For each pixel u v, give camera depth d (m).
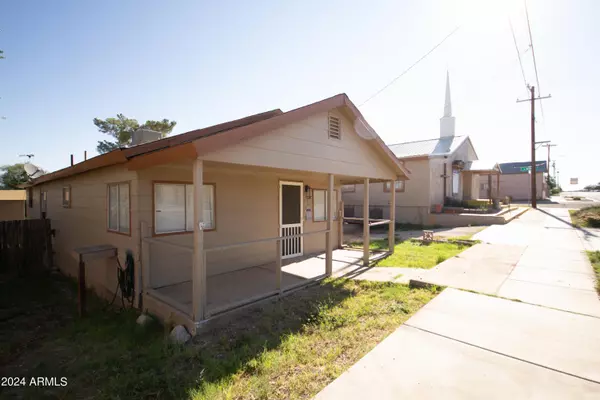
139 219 5.21
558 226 13.28
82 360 3.73
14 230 8.30
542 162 35.44
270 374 3.00
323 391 2.61
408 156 17.25
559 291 4.86
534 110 21.95
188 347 3.69
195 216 4.01
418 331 3.61
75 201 7.88
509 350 3.14
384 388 2.60
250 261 6.99
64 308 5.95
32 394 3.05
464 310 4.18
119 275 5.64
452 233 12.98
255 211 7.11
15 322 5.25
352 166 6.80
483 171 21.12
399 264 7.34
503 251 8.10
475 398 2.44
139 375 3.16
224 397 2.69
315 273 6.48
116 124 24.69
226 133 4.16
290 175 7.95
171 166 5.54
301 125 5.46
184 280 5.76
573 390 2.50
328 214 6.35
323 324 4.05
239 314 4.47
